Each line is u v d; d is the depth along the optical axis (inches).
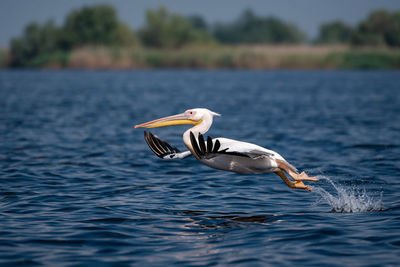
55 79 2273.6
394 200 385.4
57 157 559.2
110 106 1155.3
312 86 1827.0
